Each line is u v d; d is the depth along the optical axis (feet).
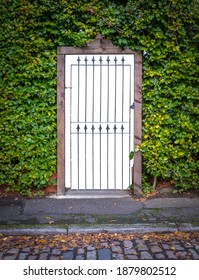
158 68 20.85
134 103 21.06
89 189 21.93
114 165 21.90
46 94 20.75
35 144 20.92
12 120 20.61
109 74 21.42
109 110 21.65
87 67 21.34
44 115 20.85
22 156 20.97
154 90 20.92
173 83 20.93
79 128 21.70
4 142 20.85
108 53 20.93
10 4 20.17
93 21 20.40
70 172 21.81
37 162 21.03
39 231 16.07
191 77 20.75
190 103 20.89
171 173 21.56
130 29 20.44
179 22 20.43
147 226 16.35
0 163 20.95
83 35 20.54
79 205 19.53
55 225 16.40
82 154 21.80
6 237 15.81
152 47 20.51
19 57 20.31
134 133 21.15
